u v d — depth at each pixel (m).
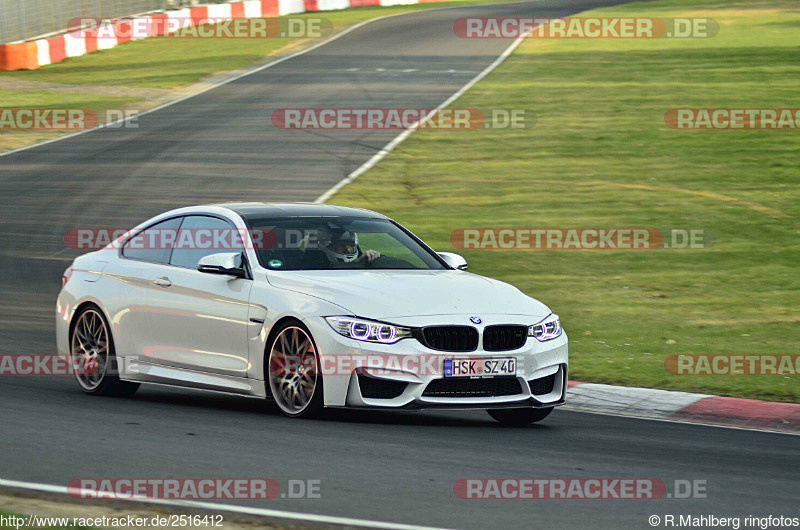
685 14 176.12
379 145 91.62
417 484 21.69
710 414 32.28
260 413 29.39
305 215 31.91
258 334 28.58
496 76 124.75
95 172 83.31
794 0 190.12
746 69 120.12
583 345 42.56
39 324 45.97
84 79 132.50
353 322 27.08
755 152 84.38
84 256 34.50
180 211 32.62
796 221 66.00
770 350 41.59
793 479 23.67
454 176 79.88
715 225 65.50
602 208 70.00
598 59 133.50
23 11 159.88
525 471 23.27
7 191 77.25
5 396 31.03
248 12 185.25
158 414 28.92
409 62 138.62
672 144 88.06
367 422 28.36
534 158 85.19
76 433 25.77
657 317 47.34
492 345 27.72
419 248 32.53
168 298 30.81
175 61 145.62
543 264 57.41
